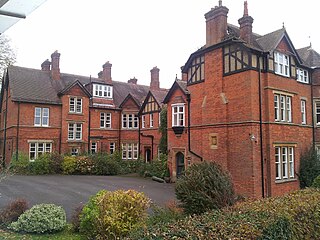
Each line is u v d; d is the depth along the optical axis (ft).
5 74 98.02
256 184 52.47
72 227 30.12
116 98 114.52
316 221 22.25
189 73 68.69
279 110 58.54
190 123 67.21
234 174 55.77
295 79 63.41
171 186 64.59
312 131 67.10
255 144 53.36
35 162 81.51
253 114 53.57
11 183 61.05
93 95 105.70
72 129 97.86
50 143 92.73
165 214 26.96
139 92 124.57
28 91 91.91
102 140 105.19
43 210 29.94
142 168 84.74
